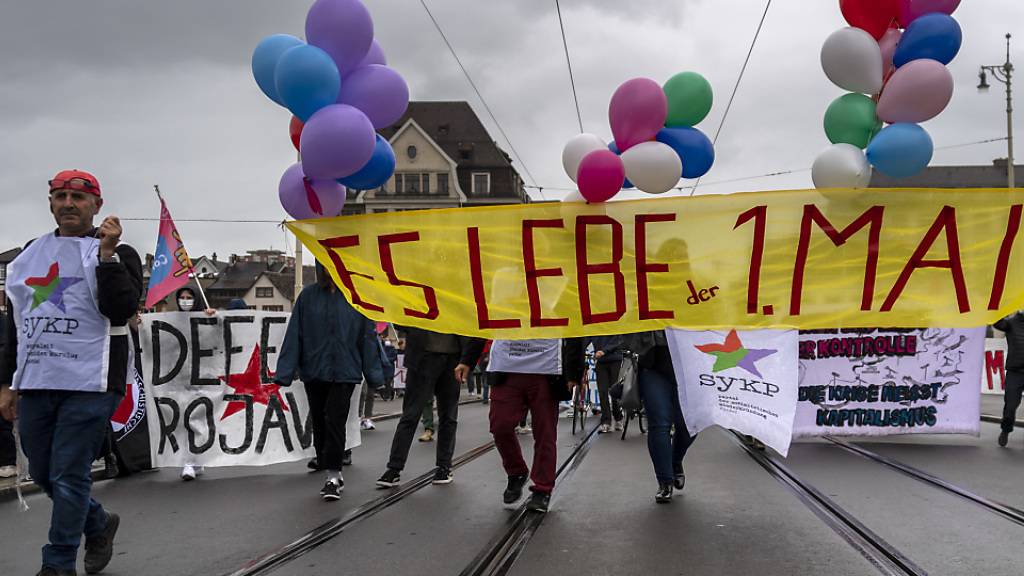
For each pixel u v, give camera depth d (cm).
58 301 404
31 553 477
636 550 459
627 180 593
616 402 1216
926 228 568
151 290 887
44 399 400
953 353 952
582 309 580
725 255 576
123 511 594
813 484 665
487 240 585
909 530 497
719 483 680
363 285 584
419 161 6272
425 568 427
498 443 591
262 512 583
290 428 822
